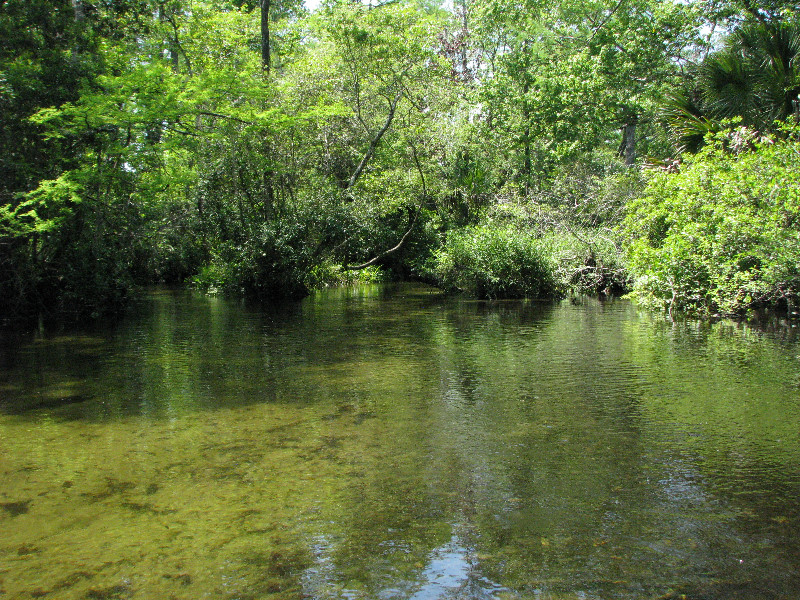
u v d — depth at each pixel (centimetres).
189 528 297
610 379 589
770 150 1027
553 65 2102
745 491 333
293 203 1584
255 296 1506
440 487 340
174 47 1880
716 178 1060
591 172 2073
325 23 1734
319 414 482
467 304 1302
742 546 276
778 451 392
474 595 240
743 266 1004
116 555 273
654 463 374
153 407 507
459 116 2162
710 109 1345
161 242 1652
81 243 1174
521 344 791
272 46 2273
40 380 612
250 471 365
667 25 1969
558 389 554
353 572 258
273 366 670
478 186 2061
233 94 1445
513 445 407
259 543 282
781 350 713
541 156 2173
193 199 1656
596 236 1498
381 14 1738
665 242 1135
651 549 274
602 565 262
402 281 2109
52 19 1239
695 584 247
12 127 1141
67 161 1182
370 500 324
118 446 412
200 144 1477
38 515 312
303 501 324
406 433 433
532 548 276
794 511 309
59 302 1190
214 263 1709
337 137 1858
